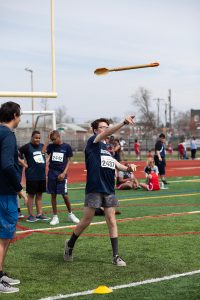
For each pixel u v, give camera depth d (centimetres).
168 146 5819
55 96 1981
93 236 886
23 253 762
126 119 646
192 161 3909
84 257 731
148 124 8769
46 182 1129
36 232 945
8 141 569
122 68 991
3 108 587
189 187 1842
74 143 6272
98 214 1141
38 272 651
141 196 1559
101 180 683
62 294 554
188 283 591
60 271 655
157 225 990
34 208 1314
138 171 2667
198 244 808
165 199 1470
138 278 616
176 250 766
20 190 582
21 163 1083
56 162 1038
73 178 2331
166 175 2441
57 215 1162
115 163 699
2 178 579
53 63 2006
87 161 690
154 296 541
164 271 647
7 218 581
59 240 865
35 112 2098
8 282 592
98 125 700
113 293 554
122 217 1103
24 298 542
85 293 556
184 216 1111
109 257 729
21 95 1869
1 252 583
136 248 782
